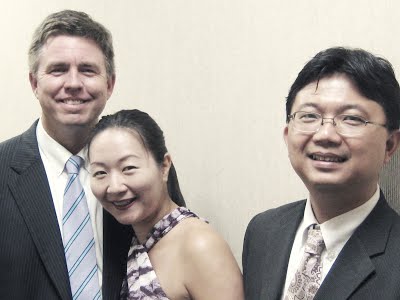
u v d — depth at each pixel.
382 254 1.03
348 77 1.06
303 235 1.18
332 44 1.54
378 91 1.05
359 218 1.10
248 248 1.33
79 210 1.47
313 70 1.09
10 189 1.44
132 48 2.19
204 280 1.29
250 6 1.78
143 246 1.37
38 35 1.50
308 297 1.08
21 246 1.40
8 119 2.63
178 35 2.03
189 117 2.02
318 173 1.07
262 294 1.18
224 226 1.92
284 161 1.69
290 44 1.66
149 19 2.13
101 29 1.54
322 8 1.56
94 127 1.43
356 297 1.02
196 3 1.96
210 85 1.93
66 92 1.47
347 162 1.05
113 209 1.36
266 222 1.32
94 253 1.46
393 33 1.39
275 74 1.71
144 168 1.34
